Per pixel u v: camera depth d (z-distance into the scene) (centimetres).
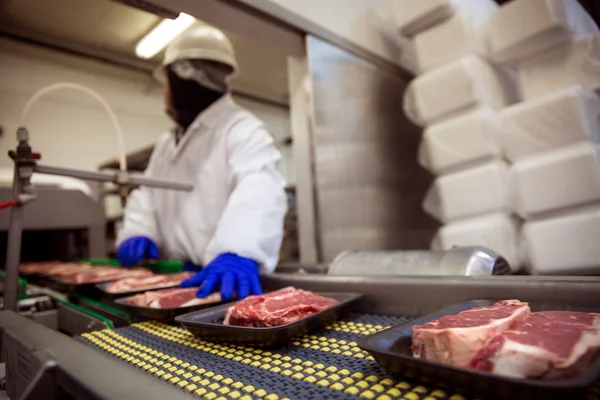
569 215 152
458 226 190
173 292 129
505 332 66
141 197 244
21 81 155
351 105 232
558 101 151
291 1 193
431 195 212
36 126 171
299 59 222
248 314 92
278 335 83
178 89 209
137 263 225
